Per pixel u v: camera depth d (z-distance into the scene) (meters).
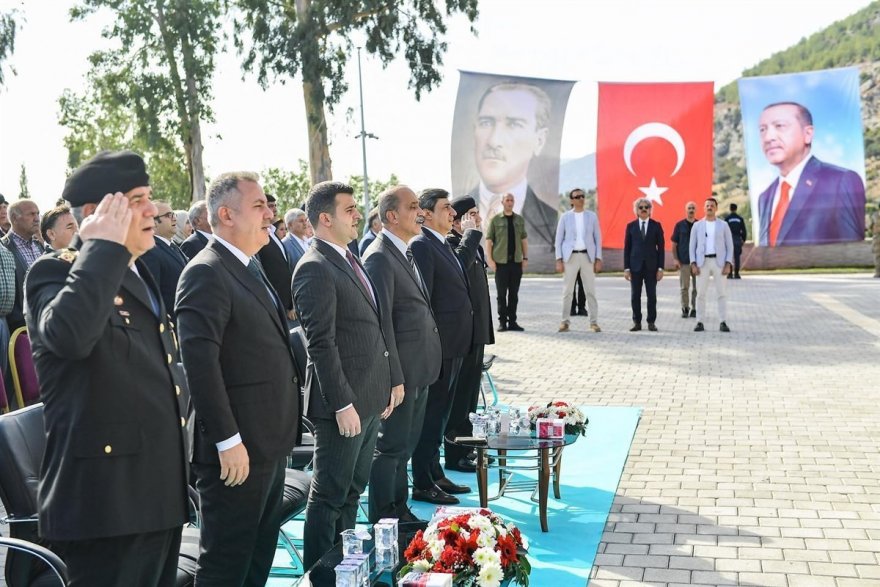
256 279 3.91
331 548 4.42
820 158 27.00
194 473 3.97
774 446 7.44
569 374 11.02
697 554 5.10
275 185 39.66
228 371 3.78
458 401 6.97
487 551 3.54
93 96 34.53
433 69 27.05
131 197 3.06
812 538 5.32
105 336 3.04
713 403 9.17
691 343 13.39
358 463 4.79
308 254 4.55
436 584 3.35
